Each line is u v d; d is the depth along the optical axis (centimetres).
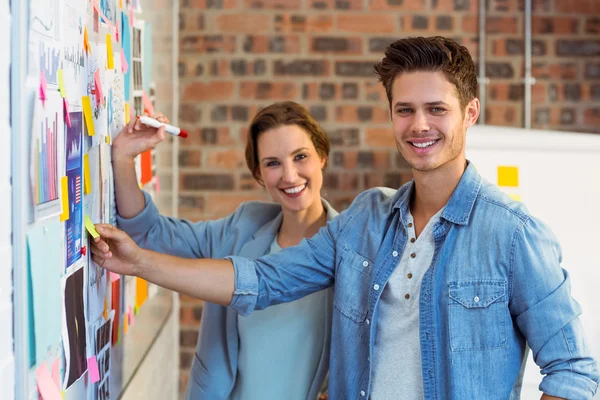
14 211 101
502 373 142
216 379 187
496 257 141
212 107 317
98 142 150
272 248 192
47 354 115
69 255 128
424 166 142
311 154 186
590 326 228
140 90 208
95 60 147
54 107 117
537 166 235
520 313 142
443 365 143
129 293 196
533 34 313
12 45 99
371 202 163
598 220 233
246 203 202
